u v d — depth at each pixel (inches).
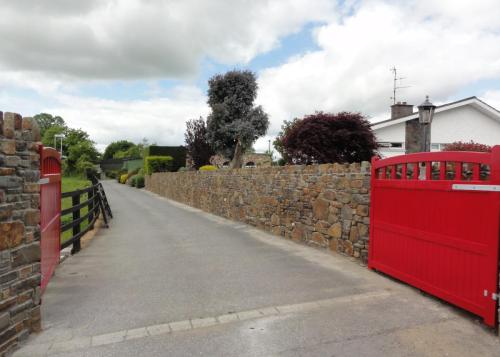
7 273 124.5
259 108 895.7
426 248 173.8
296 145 412.8
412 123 650.8
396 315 153.9
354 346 128.4
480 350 125.3
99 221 471.8
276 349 127.0
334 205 272.7
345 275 213.3
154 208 653.9
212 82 911.0
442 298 164.1
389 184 201.9
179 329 143.3
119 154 2915.8
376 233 215.9
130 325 147.3
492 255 138.7
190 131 1051.3
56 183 237.3
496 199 137.5
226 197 510.6
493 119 684.1
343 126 405.7
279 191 360.5
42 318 155.1
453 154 159.3
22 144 132.1
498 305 137.3
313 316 153.9
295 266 236.4
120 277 217.2
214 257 265.9
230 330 142.0
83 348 128.8
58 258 246.8
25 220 134.0
